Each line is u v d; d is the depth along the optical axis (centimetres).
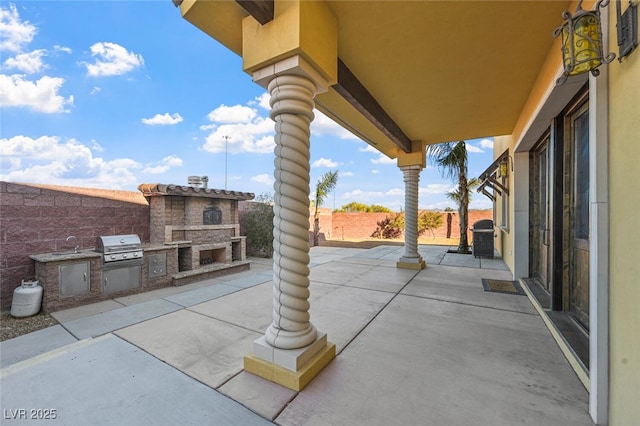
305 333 233
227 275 649
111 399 199
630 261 143
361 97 377
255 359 230
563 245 333
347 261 791
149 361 250
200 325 333
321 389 210
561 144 334
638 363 138
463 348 272
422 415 182
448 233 1634
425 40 288
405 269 664
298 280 235
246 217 970
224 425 175
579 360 225
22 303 381
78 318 371
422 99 428
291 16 213
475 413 183
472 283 527
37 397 201
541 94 332
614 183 157
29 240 456
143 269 509
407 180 690
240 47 280
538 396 200
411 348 273
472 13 248
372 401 196
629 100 142
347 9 245
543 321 338
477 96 414
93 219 541
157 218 608
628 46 137
